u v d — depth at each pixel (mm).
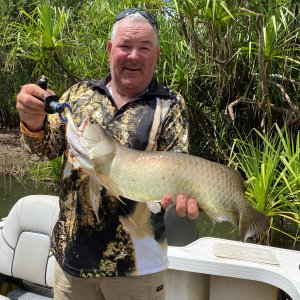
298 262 2541
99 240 1842
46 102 1672
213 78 6184
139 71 1856
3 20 10422
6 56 10336
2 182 8023
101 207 1823
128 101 1882
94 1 7488
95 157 1595
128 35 1834
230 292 2611
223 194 1581
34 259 2885
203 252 2633
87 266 1854
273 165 4539
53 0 8117
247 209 1608
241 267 2459
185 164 1584
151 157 1614
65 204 1925
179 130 1859
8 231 3008
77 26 7676
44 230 2869
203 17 5398
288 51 5551
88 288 1908
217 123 6234
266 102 5379
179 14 5496
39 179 7797
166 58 6250
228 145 5812
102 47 6715
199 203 1582
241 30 5910
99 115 1891
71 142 1645
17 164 8867
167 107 1875
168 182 1584
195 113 6289
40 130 1804
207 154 6410
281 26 5492
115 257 1837
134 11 1885
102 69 6738
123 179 1611
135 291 1864
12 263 2957
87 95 1961
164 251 1913
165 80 6238
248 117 6168
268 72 5328
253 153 4836
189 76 6023
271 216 4480
